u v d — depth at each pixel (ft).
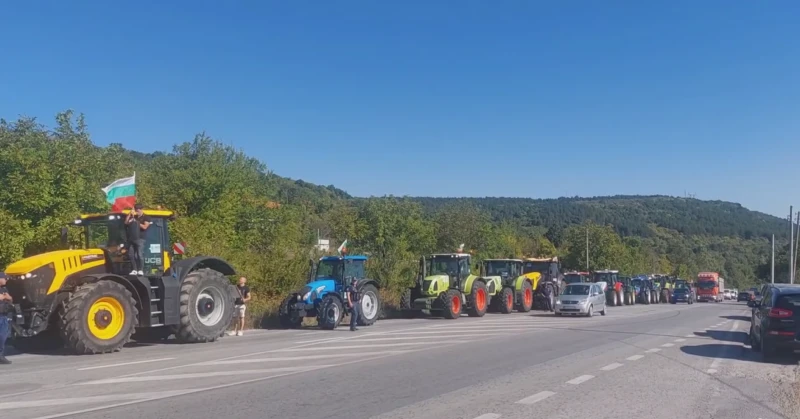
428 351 48.19
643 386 34.42
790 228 164.96
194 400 29.17
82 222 52.06
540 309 114.42
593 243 213.66
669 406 29.45
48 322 45.52
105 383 33.45
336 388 32.53
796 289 45.70
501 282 103.14
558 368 40.34
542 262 121.70
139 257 49.96
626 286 162.40
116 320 46.73
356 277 72.69
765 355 45.96
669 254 359.46
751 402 30.60
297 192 308.81
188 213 92.53
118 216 50.52
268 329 68.90
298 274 88.38
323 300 68.28
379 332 64.80
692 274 333.42
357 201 169.17
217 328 54.60
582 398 30.86
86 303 44.78
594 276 153.38
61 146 65.92
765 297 48.98
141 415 26.13
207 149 105.40
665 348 52.54
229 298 56.39
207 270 55.67
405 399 29.96
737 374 39.04
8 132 65.82
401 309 89.25
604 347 52.47
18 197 61.16
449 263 91.40
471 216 164.45
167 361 41.98
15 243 58.23
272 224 104.27
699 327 76.18
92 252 49.21
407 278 112.68
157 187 95.30
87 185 67.87
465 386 33.55
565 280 138.41
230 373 36.96
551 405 29.09
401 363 41.65
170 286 51.29
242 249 92.73
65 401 28.81
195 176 94.27
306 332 64.95
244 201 101.86
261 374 36.65
